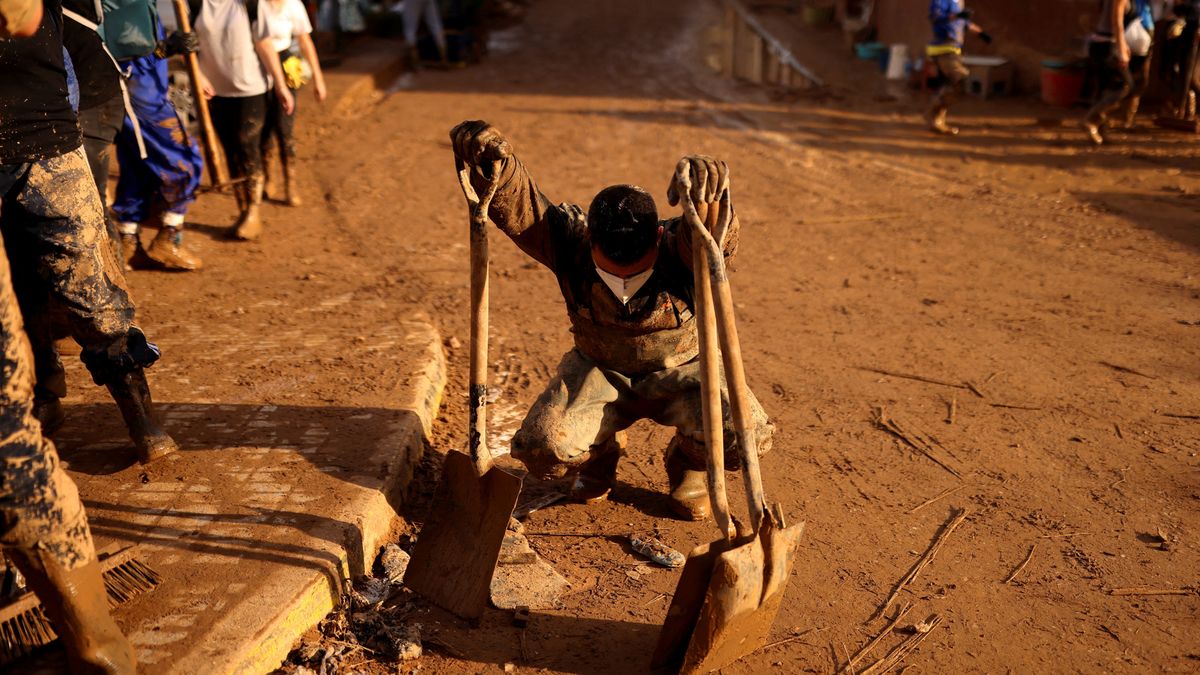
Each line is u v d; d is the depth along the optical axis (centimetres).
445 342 624
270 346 561
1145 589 373
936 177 1098
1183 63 1293
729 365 310
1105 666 332
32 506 269
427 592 364
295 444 433
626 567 393
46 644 307
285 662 325
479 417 358
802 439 500
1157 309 685
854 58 1900
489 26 2497
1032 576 382
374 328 603
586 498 441
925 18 1706
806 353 616
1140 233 870
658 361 392
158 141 698
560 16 2700
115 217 730
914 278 766
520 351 616
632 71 1902
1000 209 965
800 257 827
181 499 387
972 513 428
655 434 511
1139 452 482
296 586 336
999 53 1580
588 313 382
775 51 2033
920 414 527
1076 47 1437
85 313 387
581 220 381
